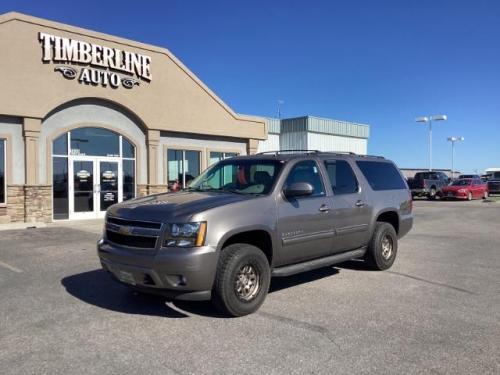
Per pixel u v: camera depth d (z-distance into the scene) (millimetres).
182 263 5117
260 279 5742
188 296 5297
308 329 5109
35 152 15781
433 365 4199
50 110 16016
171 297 5348
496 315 5633
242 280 5551
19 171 15609
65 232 13531
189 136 20672
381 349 4555
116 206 6086
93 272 8016
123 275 5547
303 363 4230
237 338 4836
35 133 15711
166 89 19406
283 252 6172
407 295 6531
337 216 7012
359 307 5934
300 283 7203
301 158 6805
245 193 6246
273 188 6191
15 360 4293
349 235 7305
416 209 23719
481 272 8078
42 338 4840
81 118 17094
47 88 15914
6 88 15016
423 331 5062
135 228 5473
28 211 15680
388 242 8203
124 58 17906
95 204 17672
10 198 15430
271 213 5984
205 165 21312
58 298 6348
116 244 5707
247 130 22656
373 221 7816
